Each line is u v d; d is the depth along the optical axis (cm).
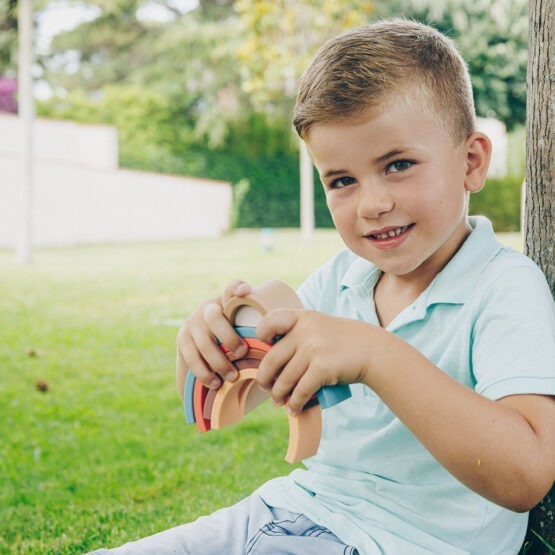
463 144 164
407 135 153
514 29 2188
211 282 1021
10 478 343
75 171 1794
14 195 1702
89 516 296
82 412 447
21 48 1275
